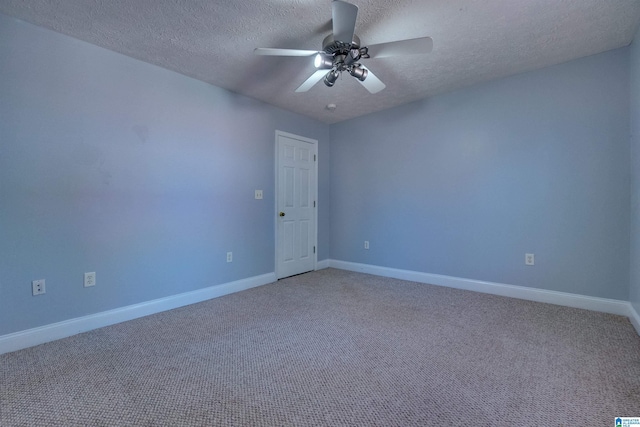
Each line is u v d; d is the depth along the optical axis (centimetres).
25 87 200
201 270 302
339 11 162
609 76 250
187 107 288
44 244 209
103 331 227
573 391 150
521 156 294
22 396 148
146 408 140
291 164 399
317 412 137
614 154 251
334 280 378
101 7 184
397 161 383
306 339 213
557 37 226
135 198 254
